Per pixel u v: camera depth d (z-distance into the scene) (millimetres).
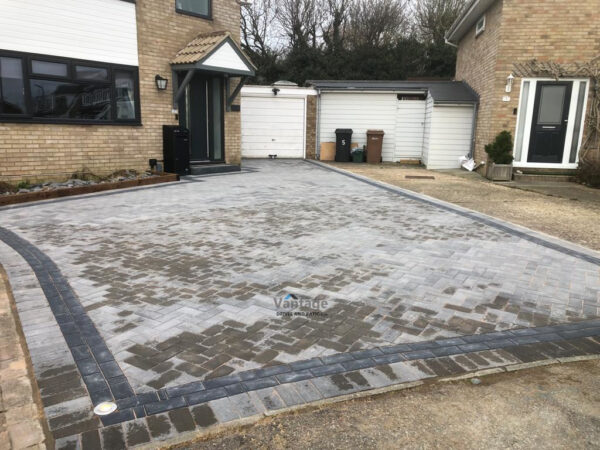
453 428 2541
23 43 9359
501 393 2865
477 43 15547
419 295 4352
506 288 4574
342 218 7555
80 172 10555
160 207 8188
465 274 4949
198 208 8141
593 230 7129
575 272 5082
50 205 8234
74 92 10336
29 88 9547
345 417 2613
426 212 8148
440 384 2947
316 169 14812
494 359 3252
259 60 29562
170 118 12305
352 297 4273
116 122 11141
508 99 13109
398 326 3711
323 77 27531
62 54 9977
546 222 7641
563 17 12406
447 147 16125
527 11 12547
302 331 3592
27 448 2307
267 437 2441
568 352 3373
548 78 12844
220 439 2418
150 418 2547
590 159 12766
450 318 3875
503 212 8414
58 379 2885
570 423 2590
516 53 12836
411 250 5797
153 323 3678
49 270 4848
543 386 2945
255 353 3252
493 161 13047
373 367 3107
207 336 3482
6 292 4270
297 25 30547
